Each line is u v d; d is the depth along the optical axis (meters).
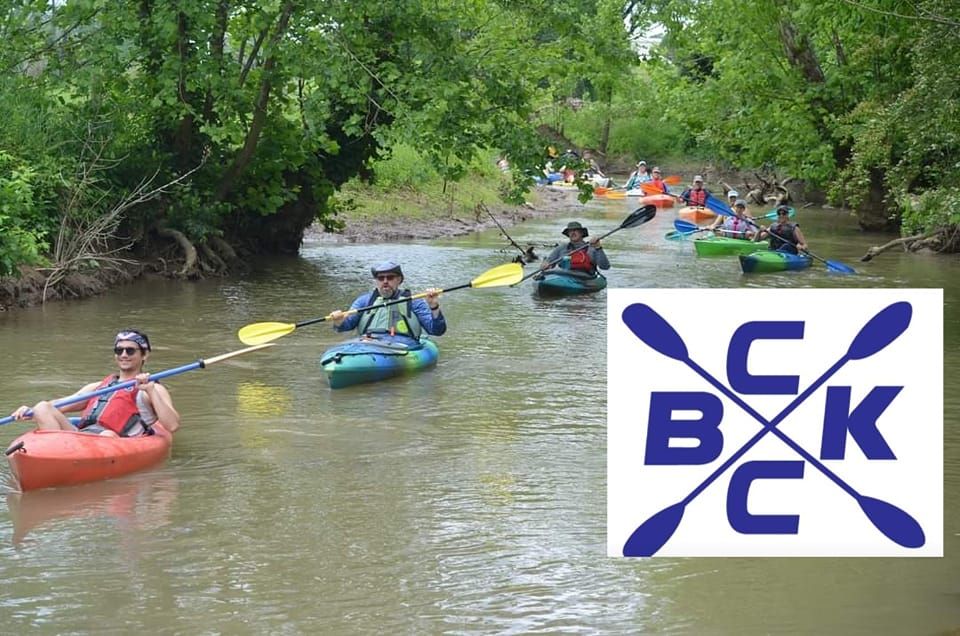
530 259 21.58
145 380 9.88
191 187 21.00
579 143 63.47
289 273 21.23
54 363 13.01
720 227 28.64
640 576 7.51
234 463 9.68
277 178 22.58
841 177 29.69
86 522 8.27
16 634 6.53
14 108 18.83
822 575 7.57
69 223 18.53
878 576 7.56
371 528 8.24
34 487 8.89
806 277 21.84
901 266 23.69
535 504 8.79
